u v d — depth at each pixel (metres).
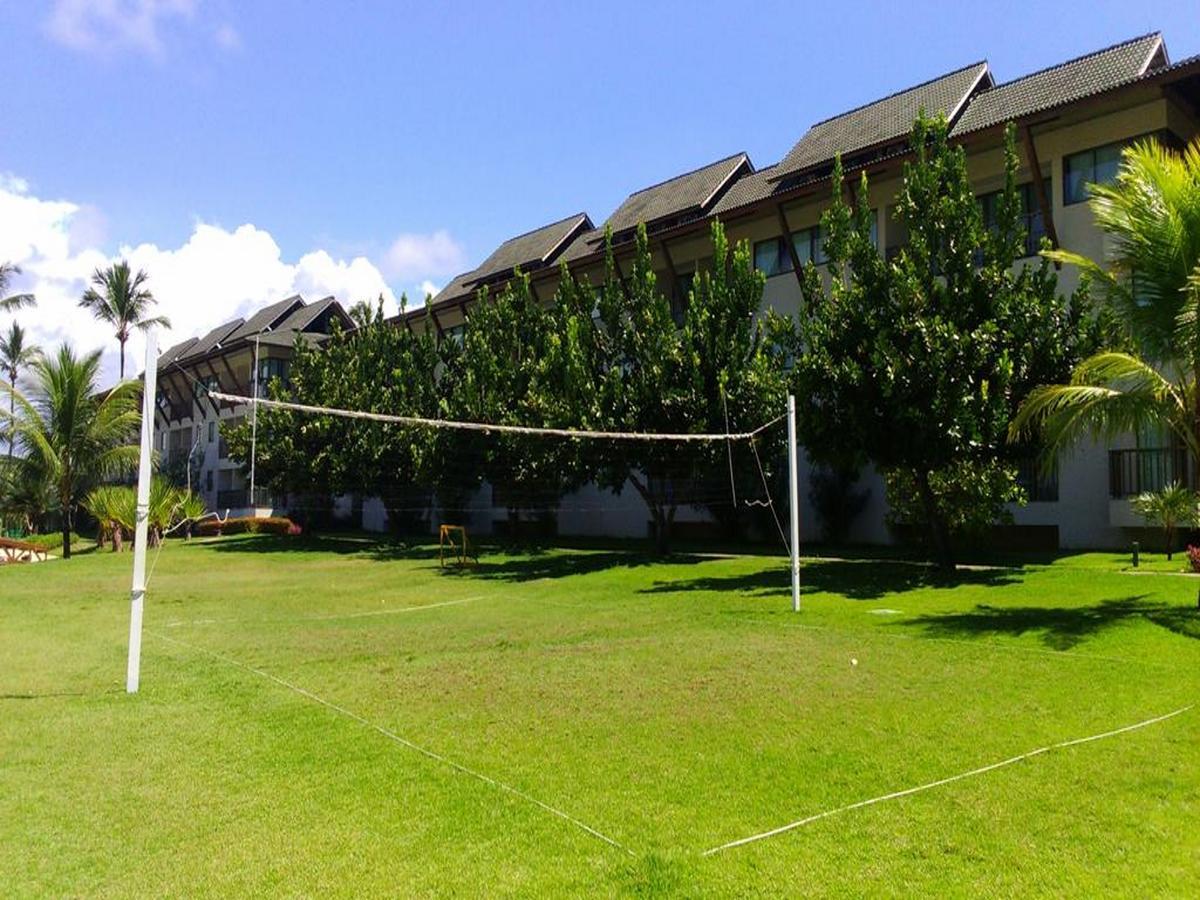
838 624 11.88
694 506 28.28
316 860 4.57
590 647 10.79
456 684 8.77
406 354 33.34
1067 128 19.77
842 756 6.08
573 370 22.73
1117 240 13.27
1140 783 5.42
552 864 4.46
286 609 16.25
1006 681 8.19
